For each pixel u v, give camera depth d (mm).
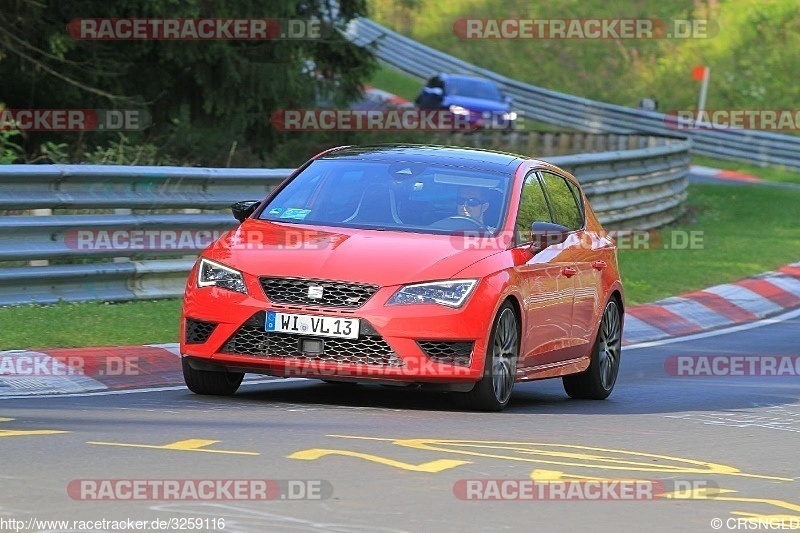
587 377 39312
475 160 37156
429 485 22922
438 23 196125
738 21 190125
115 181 47688
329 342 31641
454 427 30062
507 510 21406
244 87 80188
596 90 184250
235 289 32219
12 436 26047
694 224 96375
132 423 28328
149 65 79375
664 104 181125
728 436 31703
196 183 50781
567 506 21984
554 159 76000
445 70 174375
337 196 35469
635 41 189750
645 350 51594
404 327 31500
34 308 43250
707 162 151500
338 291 31812
